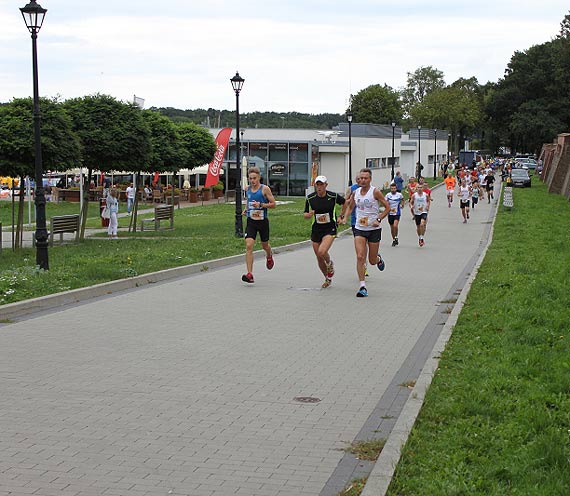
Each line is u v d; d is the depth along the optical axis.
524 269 16.52
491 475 5.31
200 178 64.31
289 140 59.12
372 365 8.89
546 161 86.31
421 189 23.02
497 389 7.43
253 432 6.55
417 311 12.31
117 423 6.77
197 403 7.37
